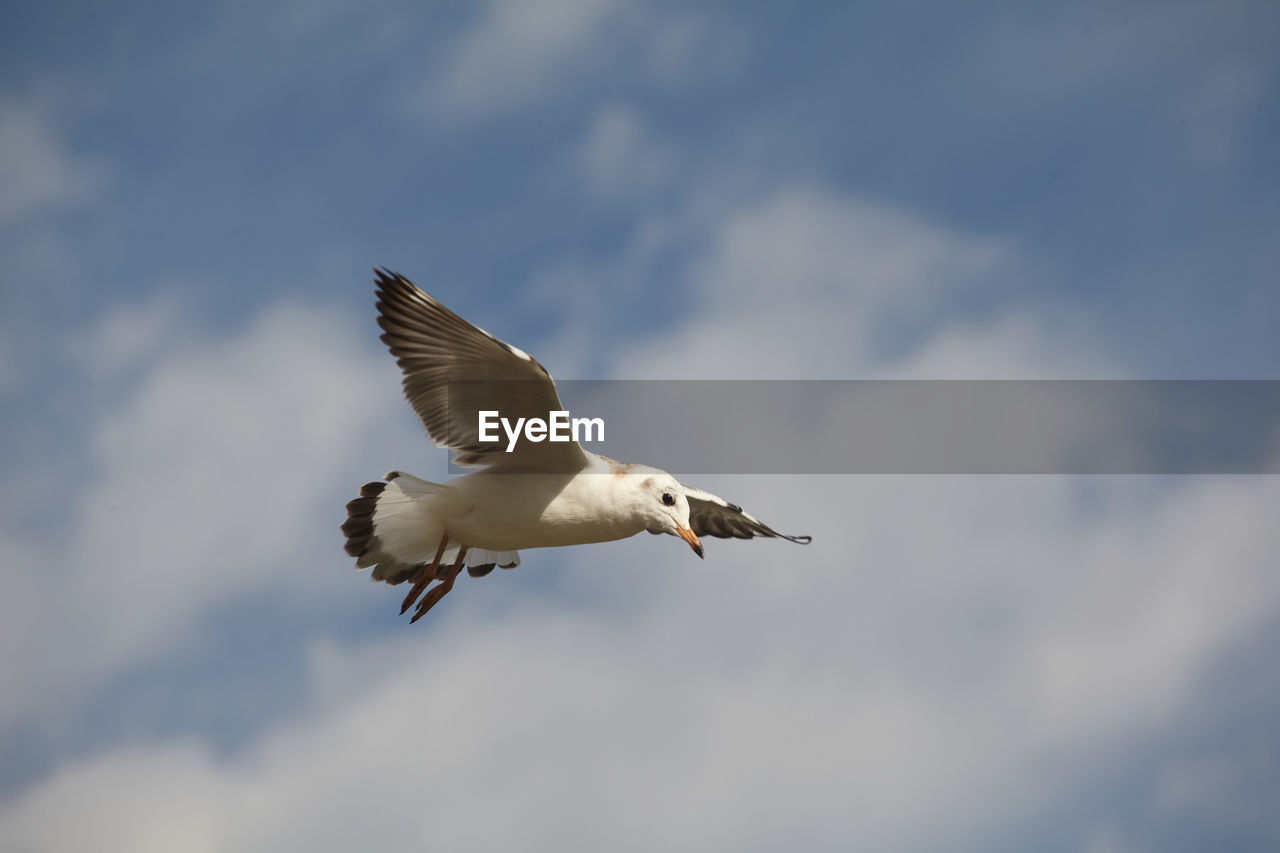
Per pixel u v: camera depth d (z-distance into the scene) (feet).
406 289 41.96
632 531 46.88
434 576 47.78
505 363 42.29
